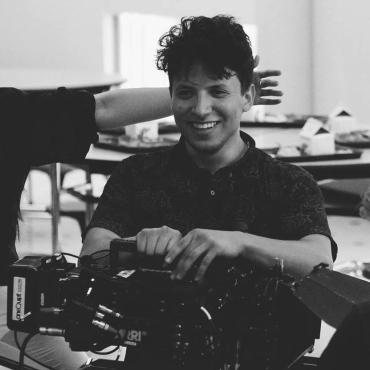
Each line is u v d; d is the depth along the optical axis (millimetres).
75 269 1652
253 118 4711
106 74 6277
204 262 1614
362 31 7176
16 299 1622
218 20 1885
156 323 1521
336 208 3959
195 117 1860
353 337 1460
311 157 3658
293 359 1730
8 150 2268
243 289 1582
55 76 5973
